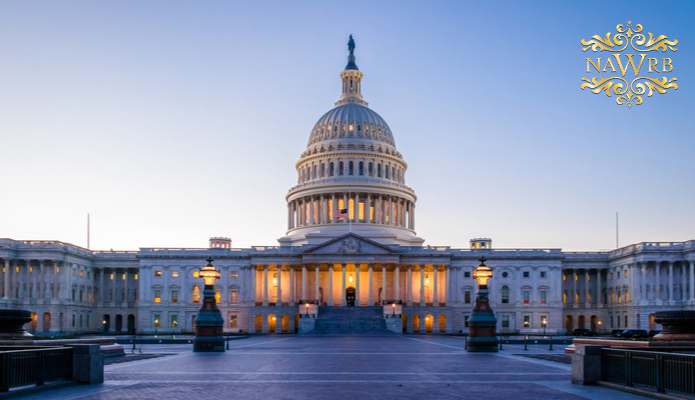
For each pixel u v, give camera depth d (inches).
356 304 4921.3
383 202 5930.1
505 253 5280.5
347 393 1008.9
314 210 5876.0
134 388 1066.1
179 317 5206.7
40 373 1027.9
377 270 5260.8
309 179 6102.4
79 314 5073.8
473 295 5226.4
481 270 2225.6
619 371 1065.5
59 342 1562.5
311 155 6063.0
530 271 5255.9
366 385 1117.1
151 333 4965.6
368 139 6072.8
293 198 6063.0
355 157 5935.0
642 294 4719.5
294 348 2397.9
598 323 5315.0
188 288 5246.1
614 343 1483.8
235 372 1357.0
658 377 942.4
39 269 4795.8
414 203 6333.7
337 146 5989.2
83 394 984.9
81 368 1120.2
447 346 2578.7
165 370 1405.0
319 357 1849.2
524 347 2426.2
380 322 4416.8
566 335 4766.2
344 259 4977.9
